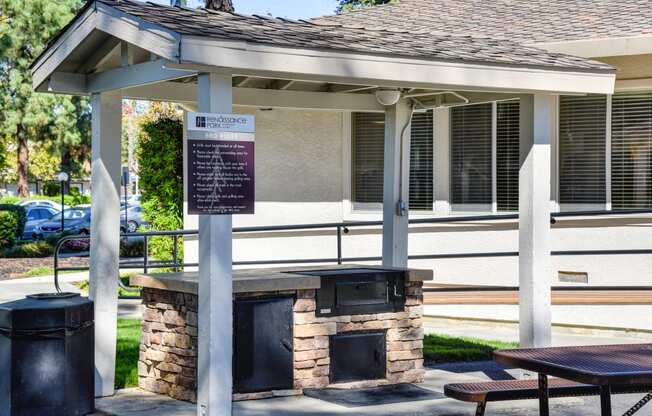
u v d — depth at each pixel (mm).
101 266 7793
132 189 61781
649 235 11625
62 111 53781
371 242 13539
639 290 11531
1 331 6523
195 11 7473
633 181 11781
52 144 55250
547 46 11125
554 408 7328
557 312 12102
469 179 12891
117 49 7617
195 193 6324
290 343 7602
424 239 13188
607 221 11867
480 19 13594
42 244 29453
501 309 12531
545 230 7996
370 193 13555
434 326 12602
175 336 7645
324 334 7730
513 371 8469
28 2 50656
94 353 7098
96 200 7828
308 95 9117
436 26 13430
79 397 6703
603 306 11797
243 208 6527
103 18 6988
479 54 7641
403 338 8117
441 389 7938
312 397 7582
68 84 7875
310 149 13852
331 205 13789
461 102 9188
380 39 7637
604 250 11398
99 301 7773
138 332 11094
